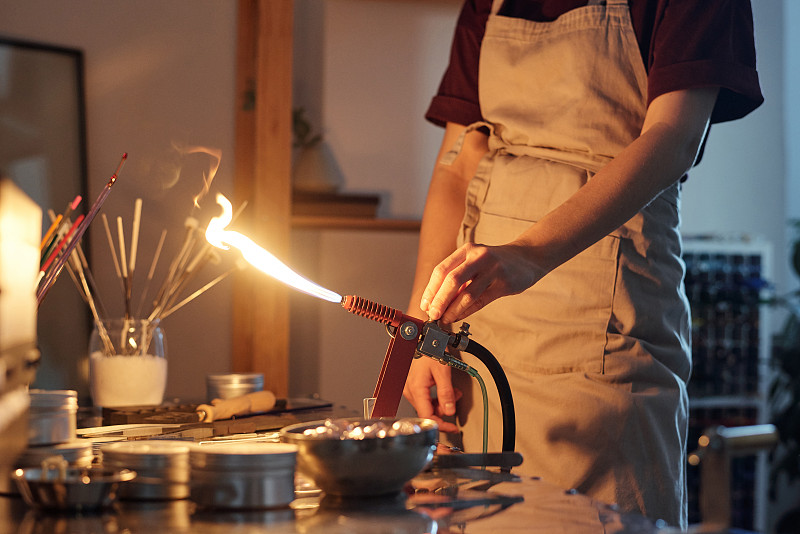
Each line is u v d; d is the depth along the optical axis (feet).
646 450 3.45
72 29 6.13
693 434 8.92
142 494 2.01
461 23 4.53
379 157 7.33
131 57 6.31
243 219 6.53
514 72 4.04
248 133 6.56
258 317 6.06
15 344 2.08
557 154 3.82
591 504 1.98
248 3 6.57
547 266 2.86
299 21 7.14
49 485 1.86
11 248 2.02
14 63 5.85
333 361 7.16
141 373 3.92
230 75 6.59
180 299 6.39
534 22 4.09
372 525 1.76
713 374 9.08
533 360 3.61
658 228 3.68
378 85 7.32
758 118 10.46
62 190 5.98
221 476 1.89
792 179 10.80
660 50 3.44
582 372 3.51
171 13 6.42
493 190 3.91
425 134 7.45
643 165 3.11
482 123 4.21
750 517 9.37
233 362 6.44
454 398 3.77
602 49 3.79
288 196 6.07
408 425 2.18
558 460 3.42
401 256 7.34
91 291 6.08
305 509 1.93
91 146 6.18
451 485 2.20
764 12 10.42
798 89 10.75
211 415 3.28
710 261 9.10
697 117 3.33
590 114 3.76
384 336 7.27
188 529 1.72
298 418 3.46
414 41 7.41
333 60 7.22
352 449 1.93
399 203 7.39
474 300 2.66
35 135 5.90
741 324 9.25
